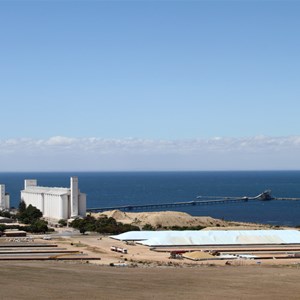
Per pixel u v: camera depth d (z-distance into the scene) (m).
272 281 118.12
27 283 109.56
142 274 126.69
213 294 103.06
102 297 98.00
